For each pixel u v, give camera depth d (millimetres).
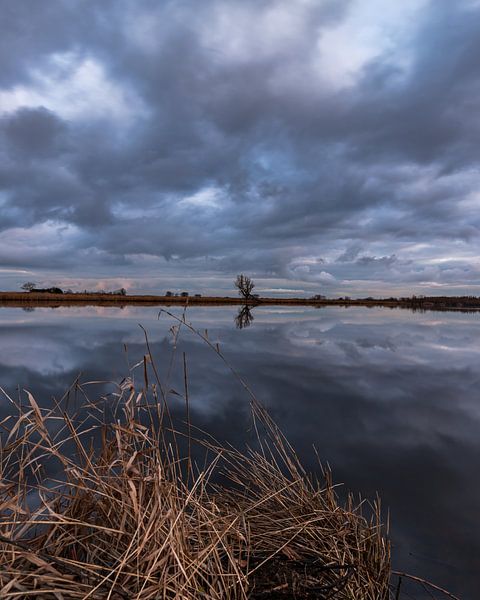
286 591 1934
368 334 19922
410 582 2449
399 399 7230
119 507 2094
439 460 4477
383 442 5043
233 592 1866
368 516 3262
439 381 8891
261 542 2242
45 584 1613
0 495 2004
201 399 6898
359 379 8961
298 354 12617
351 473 4133
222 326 22719
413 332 21641
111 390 6992
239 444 4844
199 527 2018
